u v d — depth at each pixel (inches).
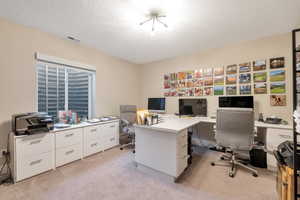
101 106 134.3
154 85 165.5
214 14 75.4
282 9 71.1
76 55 113.1
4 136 79.1
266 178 76.8
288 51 96.9
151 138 80.1
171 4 67.3
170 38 105.3
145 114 85.4
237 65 114.9
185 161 81.0
